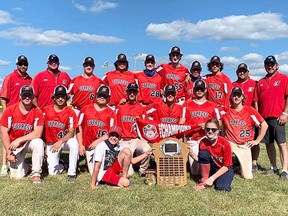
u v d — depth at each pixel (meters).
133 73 9.38
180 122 7.97
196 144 7.66
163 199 5.94
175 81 9.45
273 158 8.17
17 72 8.46
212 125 6.68
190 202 5.79
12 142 7.03
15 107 7.33
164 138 7.73
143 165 7.63
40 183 6.88
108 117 7.89
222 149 6.71
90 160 7.71
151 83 9.29
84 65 8.91
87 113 7.87
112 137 6.82
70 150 7.24
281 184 7.04
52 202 5.66
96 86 8.93
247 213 5.33
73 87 8.91
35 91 8.52
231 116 7.96
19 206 5.44
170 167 6.92
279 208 5.59
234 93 7.89
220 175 6.68
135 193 6.26
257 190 6.59
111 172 6.87
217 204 5.73
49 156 7.64
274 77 8.01
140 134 7.84
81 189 6.52
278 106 7.89
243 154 7.69
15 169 7.29
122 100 8.49
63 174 7.75
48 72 8.71
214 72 9.04
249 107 7.98
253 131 8.01
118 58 9.12
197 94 8.00
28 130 7.31
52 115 7.64
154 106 8.07
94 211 5.29
